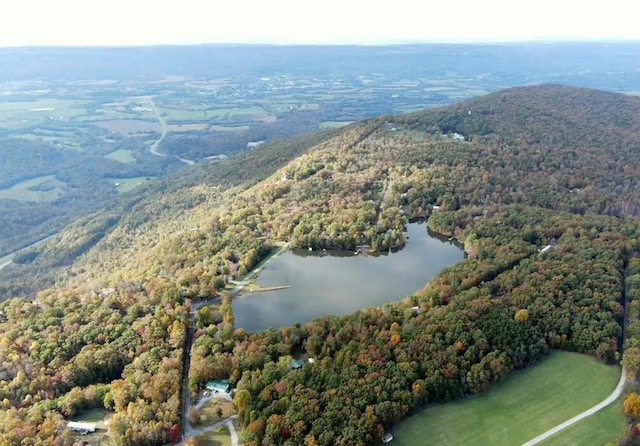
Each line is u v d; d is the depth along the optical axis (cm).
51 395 13275
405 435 11875
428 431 11994
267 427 11525
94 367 14275
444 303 16738
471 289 17038
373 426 11600
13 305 17838
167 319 16062
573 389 13350
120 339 15262
